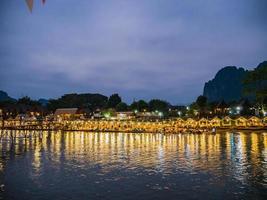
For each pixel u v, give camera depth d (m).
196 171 35.91
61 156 49.00
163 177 32.84
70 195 26.17
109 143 69.88
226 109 182.00
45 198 25.41
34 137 90.50
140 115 194.00
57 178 32.56
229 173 34.62
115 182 30.66
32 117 165.12
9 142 75.56
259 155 48.25
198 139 77.00
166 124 113.75
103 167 38.78
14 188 28.50
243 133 95.38
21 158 47.25
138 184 29.81
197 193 26.66
